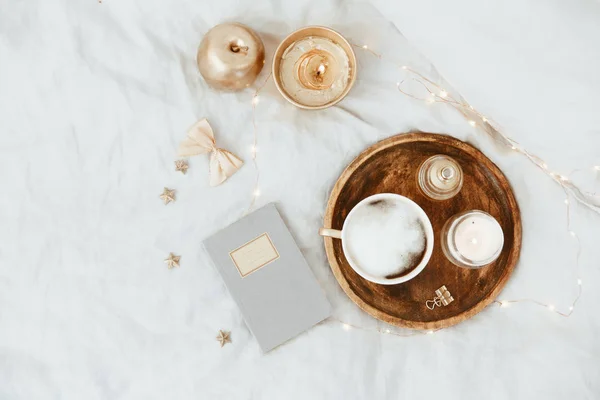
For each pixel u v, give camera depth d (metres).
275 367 0.93
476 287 0.90
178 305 0.94
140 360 0.94
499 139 0.94
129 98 0.95
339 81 0.93
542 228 0.93
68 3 0.94
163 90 0.95
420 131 0.95
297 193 0.95
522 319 0.93
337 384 0.93
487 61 0.82
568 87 0.77
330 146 0.95
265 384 0.93
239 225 0.92
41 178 0.96
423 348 0.93
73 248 0.95
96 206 0.96
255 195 0.95
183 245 0.95
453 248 0.86
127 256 0.95
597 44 0.72
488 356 0.93
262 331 0.90
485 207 0.91
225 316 0.94
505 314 0.94
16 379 0.94
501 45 0.79
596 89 0.76
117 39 0.95
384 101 0.95
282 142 0.95
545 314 0.93
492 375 0.93
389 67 0.96
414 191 0.91
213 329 0.94
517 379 0.92
